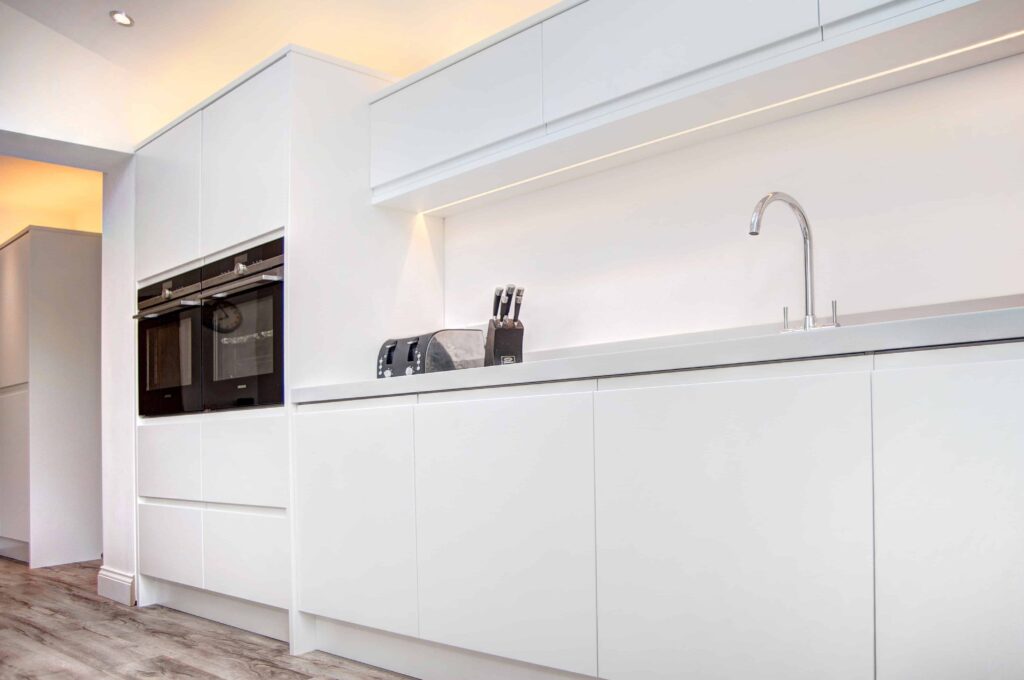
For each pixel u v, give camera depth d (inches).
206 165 129.0
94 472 195.0
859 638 59.1
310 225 115.3
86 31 138.7
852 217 87.6
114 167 154.3
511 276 121.8
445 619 88.5
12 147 142.2
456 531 87.6
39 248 189.9
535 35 99.5
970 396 55.0
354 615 99.3
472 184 114.2
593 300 111.3
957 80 81.0
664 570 70.3
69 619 131.0
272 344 112.8
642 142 99.4
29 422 186.2
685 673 68.7
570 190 114.7
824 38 75.7
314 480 105.8
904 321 58.2
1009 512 53.1
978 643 54.0
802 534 62.3
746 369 66.9
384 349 117.8
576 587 76.7
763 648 64.1
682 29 85.0
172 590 136.6
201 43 137.8
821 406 61.7
